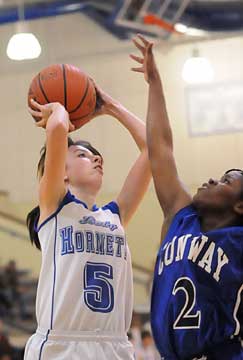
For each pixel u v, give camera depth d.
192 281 2.97
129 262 3.51
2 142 13.75
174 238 3.12
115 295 3.35
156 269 3.14
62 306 3.25
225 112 12.84
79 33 13.67
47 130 3.29
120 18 12.67
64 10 13.09
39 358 3.24
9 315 12.86
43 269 3.35
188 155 12.95
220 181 3.21
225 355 2.92
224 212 3.15
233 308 2.94
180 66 13.21
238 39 13.12
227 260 2.99
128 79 13.38
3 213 13.54
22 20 12.56
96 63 13.52
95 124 13.47
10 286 13.02
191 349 2.93
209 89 12.96
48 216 3.37
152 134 3.36
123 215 3.65
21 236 13.43
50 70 3.66
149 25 12.74
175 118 13.07
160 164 3.31
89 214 3.41
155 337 3.05
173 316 2.97
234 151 12.76
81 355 3.20
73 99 3.61
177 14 12.59
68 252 3.31
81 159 3.54
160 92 3.44
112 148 13.39
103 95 3.87
